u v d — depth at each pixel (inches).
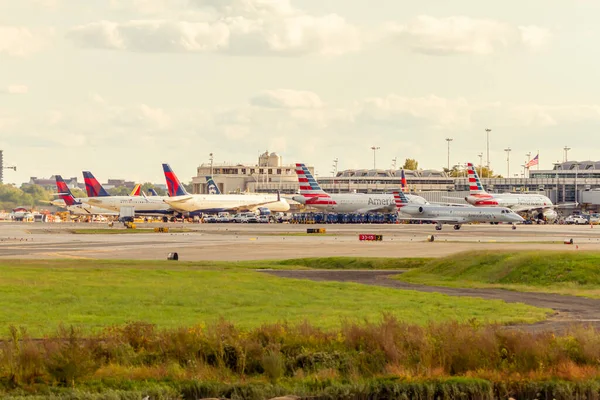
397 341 3513.8
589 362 3435.0
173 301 4899.1
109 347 3388.3
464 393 3198.8
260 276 6737.2
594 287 6058.1
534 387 3253.0
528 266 6668.3
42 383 3122.5
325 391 3169.3
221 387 3161.9
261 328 3656.5
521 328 4028.1
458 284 6378.0
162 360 3376.0
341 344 3528.5
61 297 5012.3
